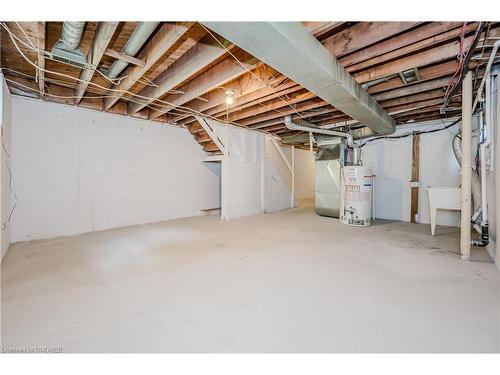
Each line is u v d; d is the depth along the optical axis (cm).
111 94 368
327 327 149
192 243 334
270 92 333
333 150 538
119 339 139
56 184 372
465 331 144
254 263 257
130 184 458
